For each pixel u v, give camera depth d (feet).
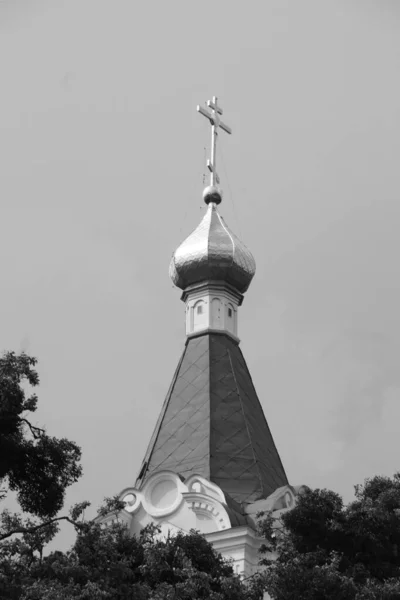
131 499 210.18
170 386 227.81
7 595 139.03
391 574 157.28
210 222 244.22
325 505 159.12
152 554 151.84
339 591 149.07
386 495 161.17
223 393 223.10
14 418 142.51
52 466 145.89
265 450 218.38
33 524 149.69
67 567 143.95
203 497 205.87
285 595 149.79
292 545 157.69
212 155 253.03
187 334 235.61
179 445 216.95
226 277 239.30
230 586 151.12
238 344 236.22
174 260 241.55
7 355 144.77
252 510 205.16
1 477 144.66
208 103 254.27
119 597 144.97
